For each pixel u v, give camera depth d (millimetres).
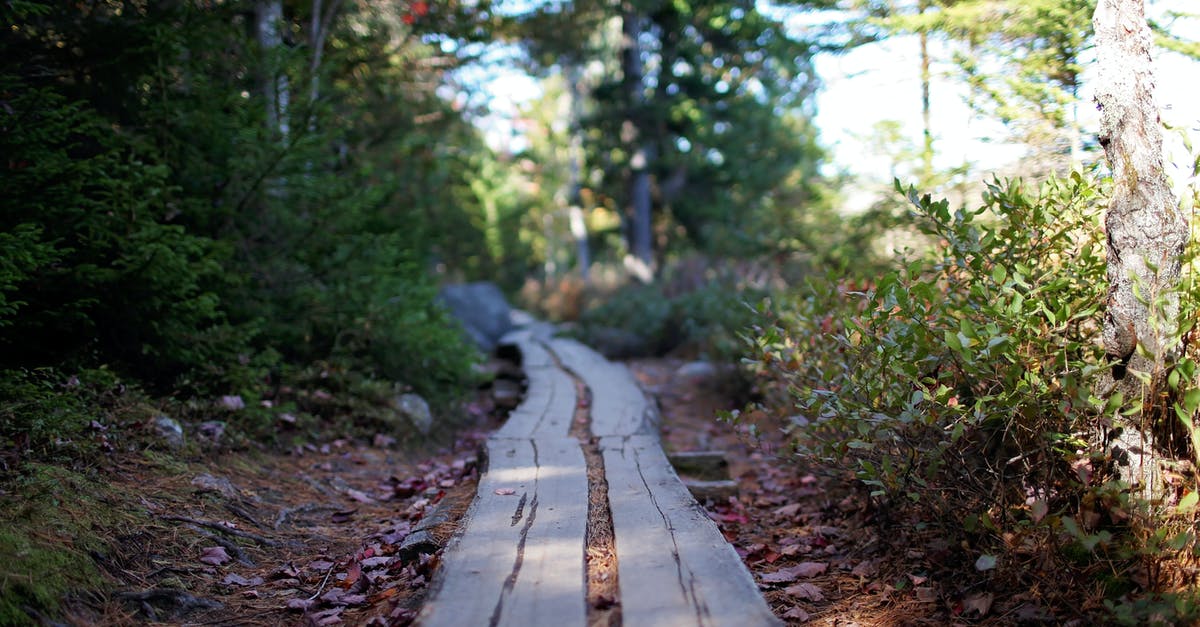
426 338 7254
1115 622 2623
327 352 6789
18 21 4621
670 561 2887
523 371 9641
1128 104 2773
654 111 19781
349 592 3254
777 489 5352
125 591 2979
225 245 5207
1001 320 2926
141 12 5238
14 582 2650
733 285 12875
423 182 11641
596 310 15125
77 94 5250
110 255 4758
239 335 5504
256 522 4012
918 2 5734
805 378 4359
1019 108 4883
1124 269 2787
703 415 8477
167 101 5414
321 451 5637
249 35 7199
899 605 3143
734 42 18750
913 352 3229
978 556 3201
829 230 7852
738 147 21156
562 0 9805
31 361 4637
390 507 4746
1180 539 2531
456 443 7094
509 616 2414
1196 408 2641
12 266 3613
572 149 28844
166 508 3762
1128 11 2775
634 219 21609
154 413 4633
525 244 34062
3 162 4191
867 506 4133
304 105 6367
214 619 2992
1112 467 2939
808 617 3088
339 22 8344
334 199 6680
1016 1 4738
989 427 3418
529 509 3613
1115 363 2844
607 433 5668
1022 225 3309
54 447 3768
